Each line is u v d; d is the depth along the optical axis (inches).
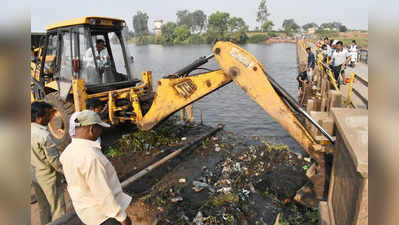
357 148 60.0
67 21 243.8
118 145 264.1
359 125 76.9
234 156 241.4
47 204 137.9
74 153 83.2
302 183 187.2
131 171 215.3
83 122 84.0
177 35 4468.5
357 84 357.1
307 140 163.0
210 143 276.1
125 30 288.8
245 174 204.5
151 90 303.4
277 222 139.6
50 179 130.3
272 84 173.0
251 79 173.5
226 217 150.2
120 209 86.5
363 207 57.6
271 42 4087.1
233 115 415.2
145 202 168.1
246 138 295.6
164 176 204.4
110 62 280.5
